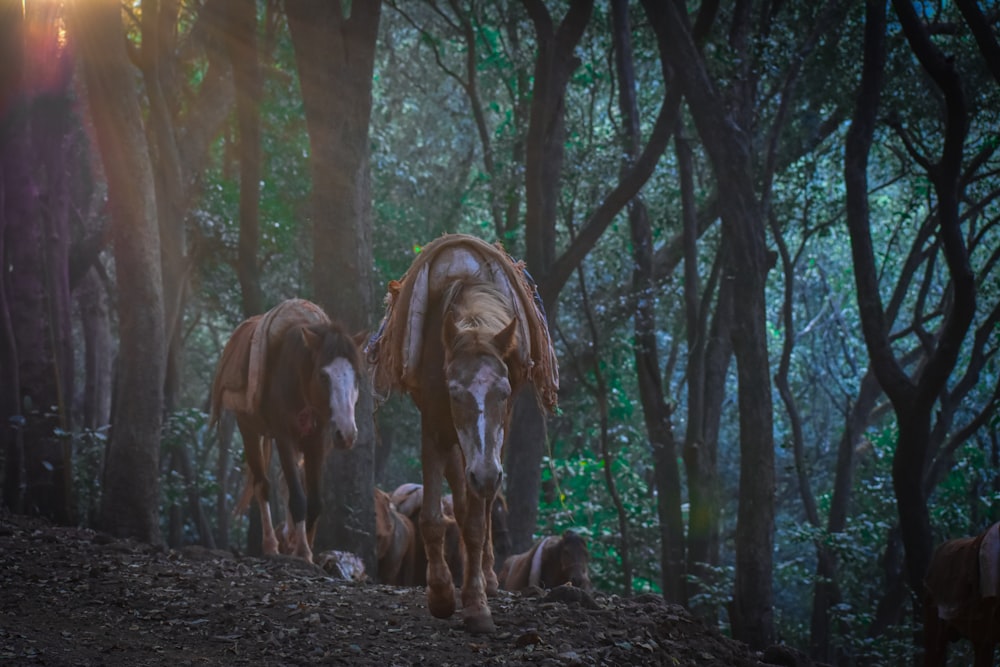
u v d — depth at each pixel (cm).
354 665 530
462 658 545
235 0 1451
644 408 1658
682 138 1612
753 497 1088
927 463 1730
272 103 1777
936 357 1235
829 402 3094
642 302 1648
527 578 1215
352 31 1184
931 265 1770
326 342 908
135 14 1812
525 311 598
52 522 1142
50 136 1342
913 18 1134
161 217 1402
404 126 2406
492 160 1834
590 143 1642
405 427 2208
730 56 1358
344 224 1156
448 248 606
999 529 821
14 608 629
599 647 585
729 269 1662
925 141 1755
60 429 1164
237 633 590
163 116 1373
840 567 1973
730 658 635
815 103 1723
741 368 1105
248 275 1470
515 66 1908
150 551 876
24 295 1209
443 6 2252
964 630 844
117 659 524
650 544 2036
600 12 1714
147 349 1066
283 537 1102
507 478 1554
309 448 958
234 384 1012
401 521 1259
